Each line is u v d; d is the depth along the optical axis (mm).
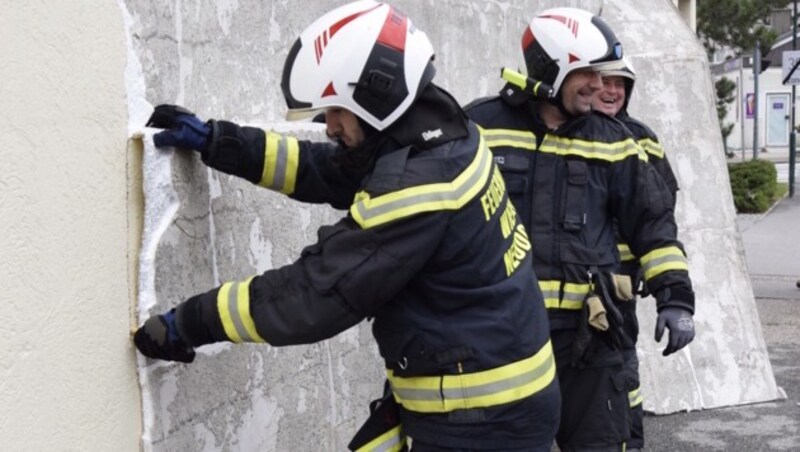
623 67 3879
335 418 3719
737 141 39938
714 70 22609
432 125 2406
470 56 5746
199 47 3025
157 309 2527
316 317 2271
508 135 3541
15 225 2104
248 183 3049
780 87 40625
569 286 3453
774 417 5633
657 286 3564
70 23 2293
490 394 2447
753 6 21766
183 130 2580
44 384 2186
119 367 2430
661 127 6305
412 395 2506
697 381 5820
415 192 2301
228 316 2311
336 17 2426
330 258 2283
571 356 3453
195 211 2717
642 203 3539
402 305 2449
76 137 2301
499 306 2465
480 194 2420
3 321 2068
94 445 2338
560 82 3492
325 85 2389
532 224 3490
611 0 6777
